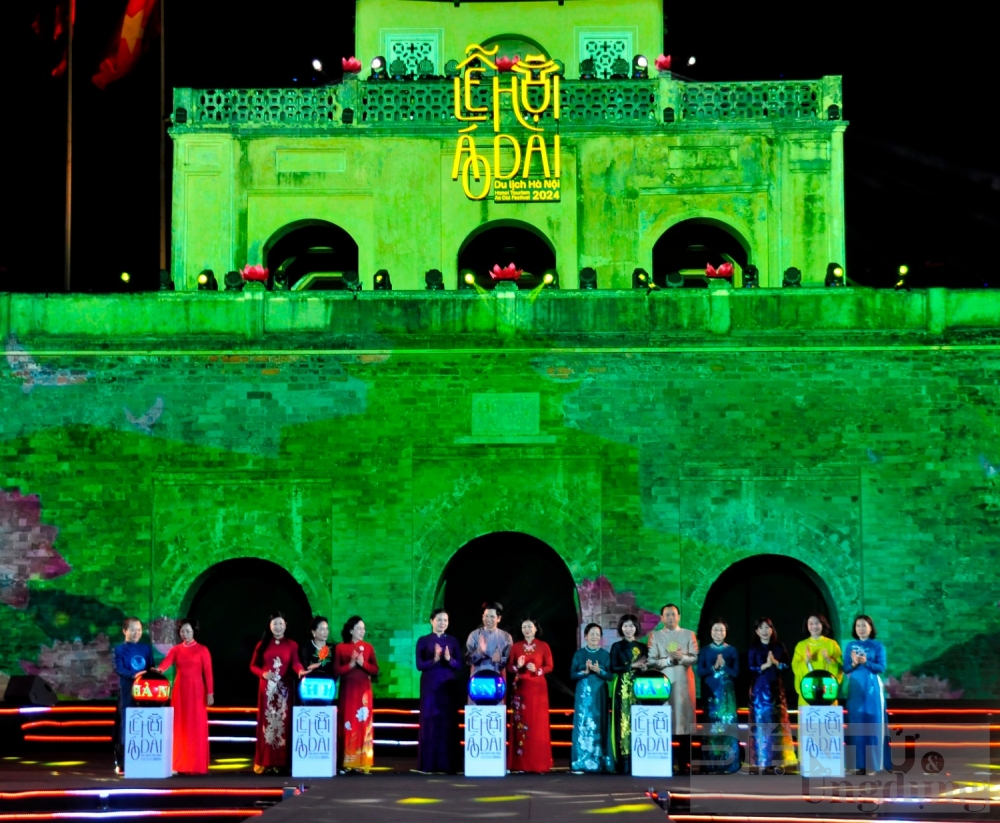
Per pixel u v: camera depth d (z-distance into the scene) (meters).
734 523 22.28
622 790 15.24
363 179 26.00
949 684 21.95
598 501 22.33
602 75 27.75
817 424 22.36
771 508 22.28
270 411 22.61
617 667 17.33
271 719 17.44
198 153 26.02
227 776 17.05
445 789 15.41
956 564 22.12
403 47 27.73
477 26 27.78
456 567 23.03
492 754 16.69
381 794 15.02
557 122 25.94
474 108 26.00
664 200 25.91
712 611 22.86
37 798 15.37
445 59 27.73
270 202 26.02
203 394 22.62
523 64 25.98
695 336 22.50
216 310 22.70
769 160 25.94
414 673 22.11
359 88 26.14
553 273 22.91
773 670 17.92
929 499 22.23
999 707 21.78
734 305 22.53
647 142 25.95
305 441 22.55
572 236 25.86
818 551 22.22
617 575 22.20
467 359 22.62
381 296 22.72
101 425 22.58
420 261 25.86
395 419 22.55
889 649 22.02
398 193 25.95
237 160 26.02
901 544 22.17
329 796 14.84
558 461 22.42
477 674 16.88
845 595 22.16
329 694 16.84
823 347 22.45
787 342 22.45
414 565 22.30
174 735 17.56
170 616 22.33
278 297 22.73
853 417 22.36
